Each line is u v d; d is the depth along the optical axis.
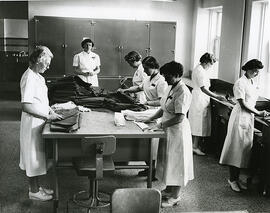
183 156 3.88
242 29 6.27
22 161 4.05
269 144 4.25
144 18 8.89
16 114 7.91
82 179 4.74
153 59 4.71
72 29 8.48
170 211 3.96
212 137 5.96
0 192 4.30
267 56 6.08
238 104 4.50
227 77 6.87
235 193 4.46
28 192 4.32
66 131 3.62
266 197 4.36
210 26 8.52
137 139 3.95
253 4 6.00
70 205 4.01
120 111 4.60
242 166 4.48
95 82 7.50
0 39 9.87
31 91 3.78
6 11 9.73
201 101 5.73
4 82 10.04
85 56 7.34
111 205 2.53
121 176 4.86
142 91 5.57
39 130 3.91
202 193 4.44
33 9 8.70
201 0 8.45
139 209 2.57
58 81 5.36
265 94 6.01
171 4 8.86
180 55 9.07
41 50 3.84
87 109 4.60
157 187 4.55
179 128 3.87
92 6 8.77
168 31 8.63
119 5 8.80
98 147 3.37
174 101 3.79
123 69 8.70
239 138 4.45
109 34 8.54
